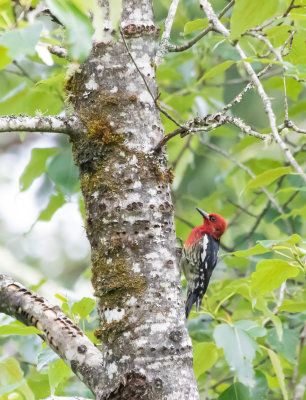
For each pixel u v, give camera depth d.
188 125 6.99
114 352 6.49
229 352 9.01
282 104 16.84
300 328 13.09
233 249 13.55
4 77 13.55
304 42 8.77
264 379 10.58
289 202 14.07
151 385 6.32
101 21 4.66
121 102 7.00
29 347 10.93
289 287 13.13
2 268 17.61
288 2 8.18
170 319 6.58
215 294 11.56
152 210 6.82
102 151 6.92
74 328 6.96
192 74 13.55
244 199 15.30
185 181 17.41
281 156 14.32
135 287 6.60
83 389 10.70
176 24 13.20
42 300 7.17
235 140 17.36
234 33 6.14
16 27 4.84
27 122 6.79
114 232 6.74
